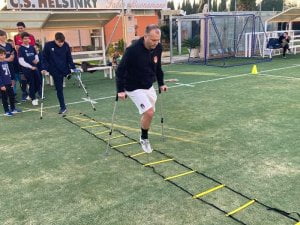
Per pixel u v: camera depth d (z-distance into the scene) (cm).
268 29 1677
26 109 661
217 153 401
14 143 467
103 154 413
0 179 356
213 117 550
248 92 735
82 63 1021
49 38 1309
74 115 601
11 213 289
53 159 404
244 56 1490
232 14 1354
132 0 1474
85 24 1019
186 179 337
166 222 266
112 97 739
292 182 323
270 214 271
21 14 863
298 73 980
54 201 306
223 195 304
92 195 314
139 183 333
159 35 356
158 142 445
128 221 270
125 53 368
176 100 683
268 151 401
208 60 1401
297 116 538
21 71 716
